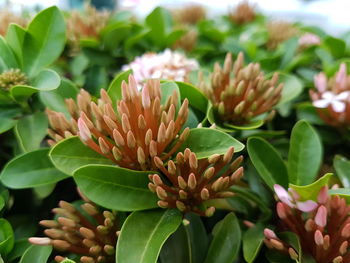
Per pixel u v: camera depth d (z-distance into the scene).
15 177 0.31
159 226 0.28
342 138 0.43
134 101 0.28
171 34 0.52
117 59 0.52
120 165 0.29
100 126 0.28
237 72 0.35
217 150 0.28
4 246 0.30
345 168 0.35
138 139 0.28
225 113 0.35
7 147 0.41
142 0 1.12
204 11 0.80
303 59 0.51
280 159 0.33
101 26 0.50
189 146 0.29
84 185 0.27
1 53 0.36
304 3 1.51
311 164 0.33
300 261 0.28
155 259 0.26
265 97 0.34
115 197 0.28
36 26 0.36
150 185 0.27
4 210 0.35
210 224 0.36
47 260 0.31
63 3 0.99
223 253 0.30
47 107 0.34
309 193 0.27
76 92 0.36
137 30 0.51
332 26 1.23
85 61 0.47
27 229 0.35
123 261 0.26
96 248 0.29
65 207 0.30
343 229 0.27
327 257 0.29
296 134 0.34
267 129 0.47
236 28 0.73
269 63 0.50
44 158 0.32
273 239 0.29
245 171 0.37
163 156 0.29
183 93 0.34
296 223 0.30
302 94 0.48
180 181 0.27
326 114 0.42
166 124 0.28
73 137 0.29
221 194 0.29
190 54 0.57
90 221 0.32
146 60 0.43
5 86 0.35
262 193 0.35
